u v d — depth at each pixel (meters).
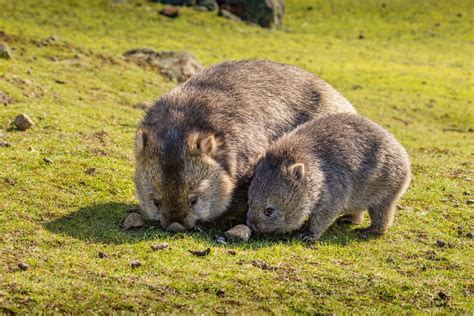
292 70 15.11
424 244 13.27
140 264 10.77
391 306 10.33
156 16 50.41
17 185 13.47
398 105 33.31
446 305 10.52
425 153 22.75
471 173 19.09
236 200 13.23
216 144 12.45
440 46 52.69
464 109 33.62
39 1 48.47
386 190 13.63
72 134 17.95
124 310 9.45
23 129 17.64
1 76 22.09
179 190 12.05
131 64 30.20
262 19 54.12
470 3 62.88
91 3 50.19
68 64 27.23
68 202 13.21
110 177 14.70
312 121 13.97
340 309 10.03
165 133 12.33
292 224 12.85
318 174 12.84
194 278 10.43
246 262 11.28
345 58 45.50
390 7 62.00
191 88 13.55
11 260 10.60
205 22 51.00
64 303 9.45
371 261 12.09
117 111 21.89
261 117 13.71
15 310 9.21
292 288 10.46
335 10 61.34
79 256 10.95
